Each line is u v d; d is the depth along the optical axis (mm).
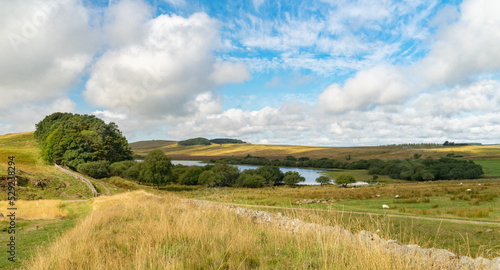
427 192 41719
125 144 117625
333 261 6270
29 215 23141
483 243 13602
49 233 13719
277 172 114250
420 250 7145
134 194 36281
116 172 87062
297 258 6527
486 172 110625
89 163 79062
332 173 145625
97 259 6738
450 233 15430
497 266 6480
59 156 83188
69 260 7027
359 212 21281
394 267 5883
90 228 11594
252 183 100062
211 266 6043
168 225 9625
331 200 40531
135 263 6332
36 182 46938
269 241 8383
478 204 28688
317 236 7824
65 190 49375
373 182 101312
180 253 7188
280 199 44219
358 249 6762
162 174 80000
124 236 9641
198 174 103500
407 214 20922
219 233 8867
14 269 8000
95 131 96938
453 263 6488
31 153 89938
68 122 101875
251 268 6199
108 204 28344
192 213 12430
